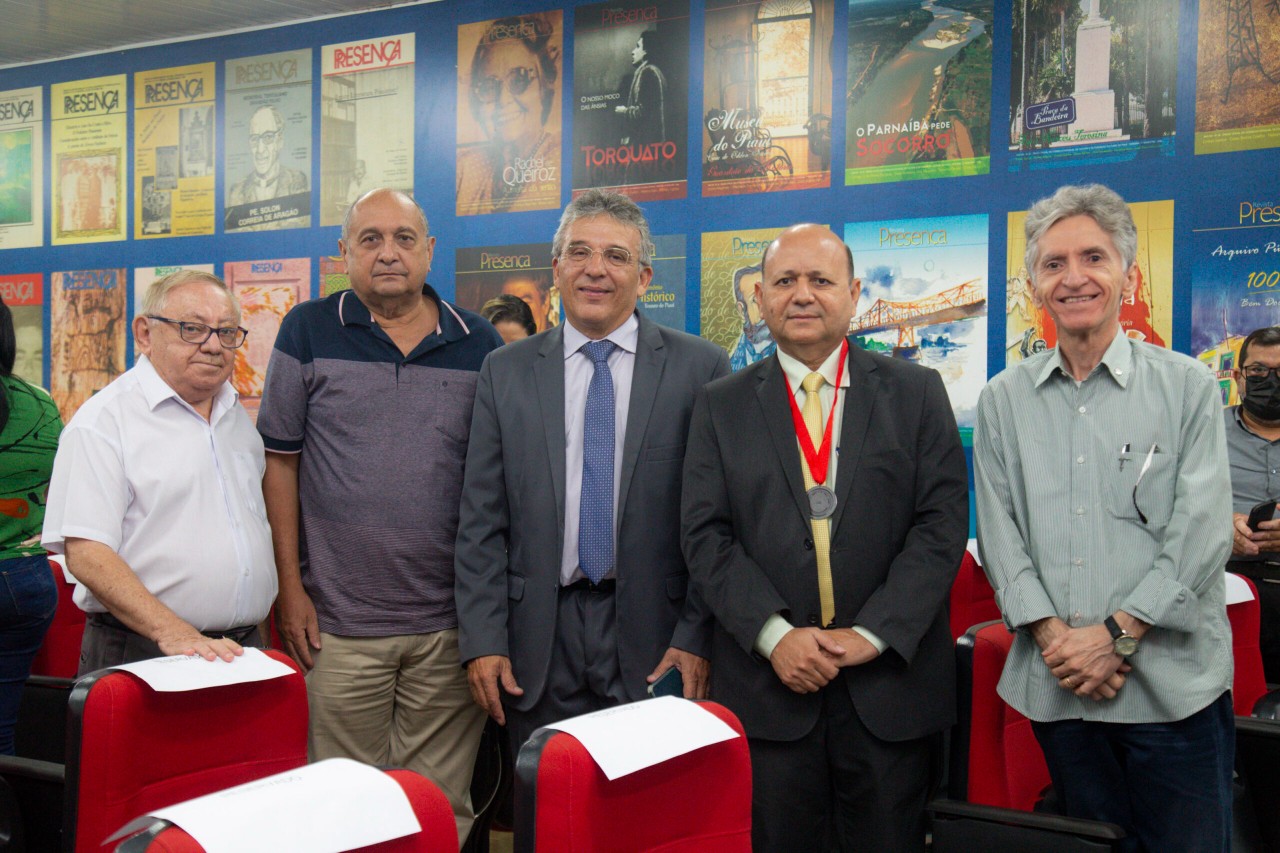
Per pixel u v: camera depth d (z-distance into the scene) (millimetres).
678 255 4633
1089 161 4027
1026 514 2064
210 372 2178
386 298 2518
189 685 1585
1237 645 2662
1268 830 2297
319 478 2521
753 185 4512
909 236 4285
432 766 2584
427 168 5043
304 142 5273
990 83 4156
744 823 1398
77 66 5750
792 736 2047
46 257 5832
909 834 2055
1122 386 1993
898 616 1992
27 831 2070
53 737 2762
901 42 4273
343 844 1009
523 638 2314
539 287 4840
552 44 4816
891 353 4316
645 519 2297
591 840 1191
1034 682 2012
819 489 2086
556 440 2332
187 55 5508
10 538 2506
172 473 2158
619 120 4711
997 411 2139
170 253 5562
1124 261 1983
